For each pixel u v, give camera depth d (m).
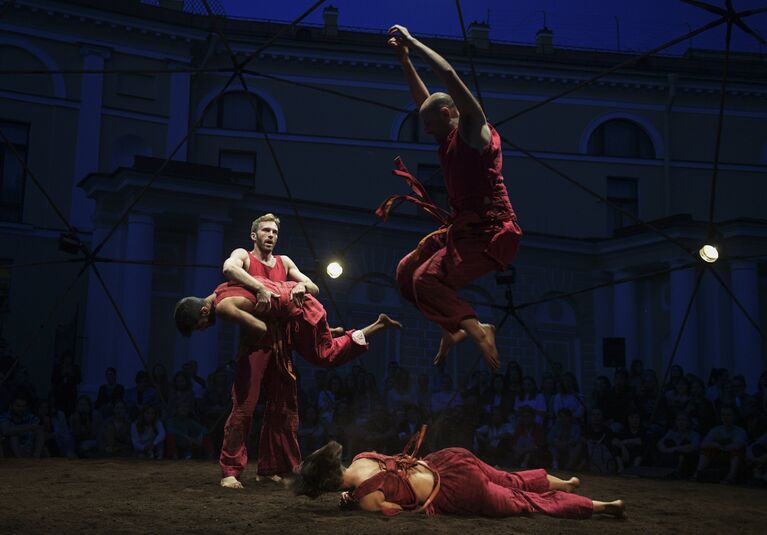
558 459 11.37
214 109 22.75
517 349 19.86
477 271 4.18
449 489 4.52
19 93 20.02
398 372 13.65
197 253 15.98
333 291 17.67
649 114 25.17
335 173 23.22
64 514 4.40
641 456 10.95
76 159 20.33
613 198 24.69
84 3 20.64
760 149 25.48
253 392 5.95
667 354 20.19
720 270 19.06
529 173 24.34
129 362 15.31
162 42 21.81
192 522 4.19
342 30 24.61
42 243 19.34
